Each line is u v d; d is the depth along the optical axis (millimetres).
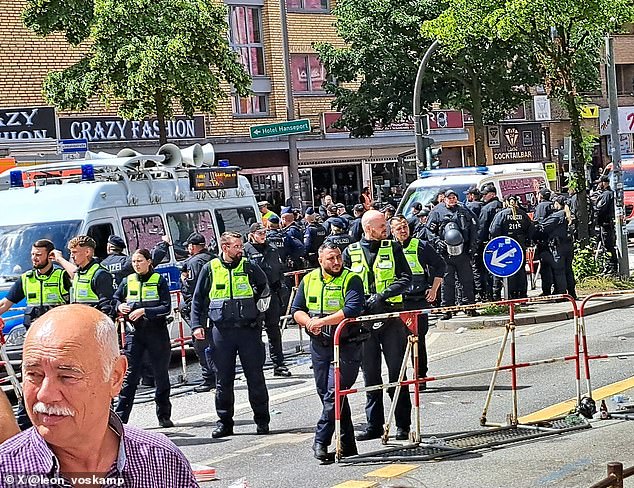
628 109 46719
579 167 20672
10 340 12258
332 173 33938
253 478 8078
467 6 20000
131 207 14188
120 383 3178
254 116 32062
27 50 27047
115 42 21219
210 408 11422
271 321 12953
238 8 32188
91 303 10062
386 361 9383
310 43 33688
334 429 8562
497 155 40312
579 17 19094
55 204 13773
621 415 9578
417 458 8367
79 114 27094
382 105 30891
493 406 10367
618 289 19188
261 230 12961
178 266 14602
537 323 16281
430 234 16734
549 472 7836
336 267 8602
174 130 29250
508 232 17609
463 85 31281
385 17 30016
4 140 24797
